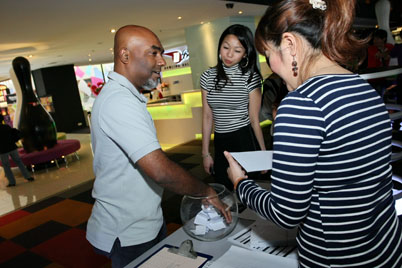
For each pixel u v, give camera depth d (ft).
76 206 12.65
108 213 3.67
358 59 2.25
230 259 2.88
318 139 1.91
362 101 1.99
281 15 2.10
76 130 42.09
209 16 23.40
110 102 3.29
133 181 3.58
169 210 10.45
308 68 2.14
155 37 3.69
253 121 6.01
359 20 29.32
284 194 1.98
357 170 1.97
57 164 20.77
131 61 3.58
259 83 5.83
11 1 12.28
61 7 14.29
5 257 9.18
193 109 22.50
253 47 5.56
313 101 1.94
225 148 6.07
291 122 1.94
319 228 2.13
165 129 24.86
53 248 9.29
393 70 4.99
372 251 2.07
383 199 2.14
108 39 26.23
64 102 41.19
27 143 20.61
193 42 27.86
